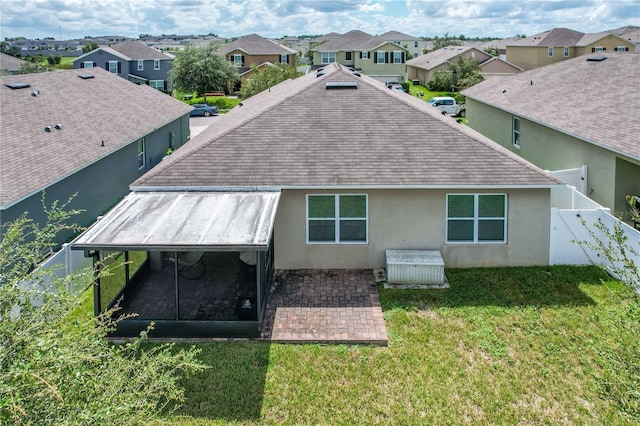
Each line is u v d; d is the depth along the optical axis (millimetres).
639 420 7883
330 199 16953
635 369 8016
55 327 6875
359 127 18562
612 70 27016
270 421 10375
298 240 17203
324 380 11617
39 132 22578
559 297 14961
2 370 5922
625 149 18047
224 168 16812
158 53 81562
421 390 11250
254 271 14641
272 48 89312
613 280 15828
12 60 81938
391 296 15297
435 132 18219
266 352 12672
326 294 15531
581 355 12312
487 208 16938
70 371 6422
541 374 11703
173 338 13328
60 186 20203
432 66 79062
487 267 17203
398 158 17125
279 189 16172
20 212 17625
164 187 16219
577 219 16828
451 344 12859
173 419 10312
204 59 71750
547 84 30406
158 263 15484
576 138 22094
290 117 19094
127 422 6590
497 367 11953
